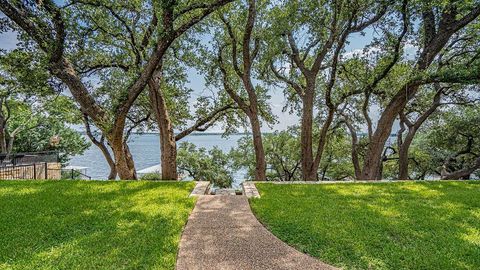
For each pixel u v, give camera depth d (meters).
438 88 12.87
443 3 8.59
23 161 13.99
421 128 16.73
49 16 7.29
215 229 3.98
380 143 10.60
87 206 5.07
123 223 4.16
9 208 4.91
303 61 11.58
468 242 3.49
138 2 8.95
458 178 12.98
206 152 22.72
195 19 8.11
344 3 9.88
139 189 6.58
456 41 11.15
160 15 8.43
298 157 19.23
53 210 4.80
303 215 4.53
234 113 15.07
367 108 13.67
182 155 21.69
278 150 19.95
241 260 3.04
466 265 2.92
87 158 43.88
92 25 8.95
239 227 4.06
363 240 3.53
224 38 12.15
